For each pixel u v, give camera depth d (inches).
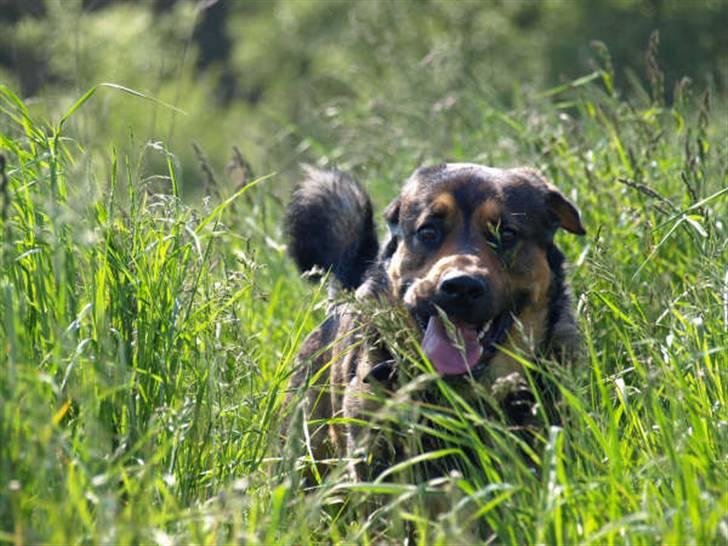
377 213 603.8
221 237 479.2
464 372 368.2
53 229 323.6
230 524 305.6
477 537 313.4
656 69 570.9
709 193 497.4
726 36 1400.1
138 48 1227.2
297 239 480.7
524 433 368.2
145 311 347.3
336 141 774.5
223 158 1307.8
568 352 391.5
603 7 1445.6
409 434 341.4
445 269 375.6
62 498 273.9
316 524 345.1
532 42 1448.1
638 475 304.2
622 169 527.8
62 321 316.2
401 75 807.1
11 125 423.5
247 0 1803.6
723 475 305.7
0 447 267.9
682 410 333.7
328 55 1510.8
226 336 399.2
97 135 454.3
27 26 966.4
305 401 332.5
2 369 286.8
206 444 331.0
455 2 1471.5
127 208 396.2
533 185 410.9
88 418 285.0
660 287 416.8
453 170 412.2
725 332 371.9
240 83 1711.4
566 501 288.4
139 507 275.9
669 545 272.8
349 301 353.7
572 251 491.8
